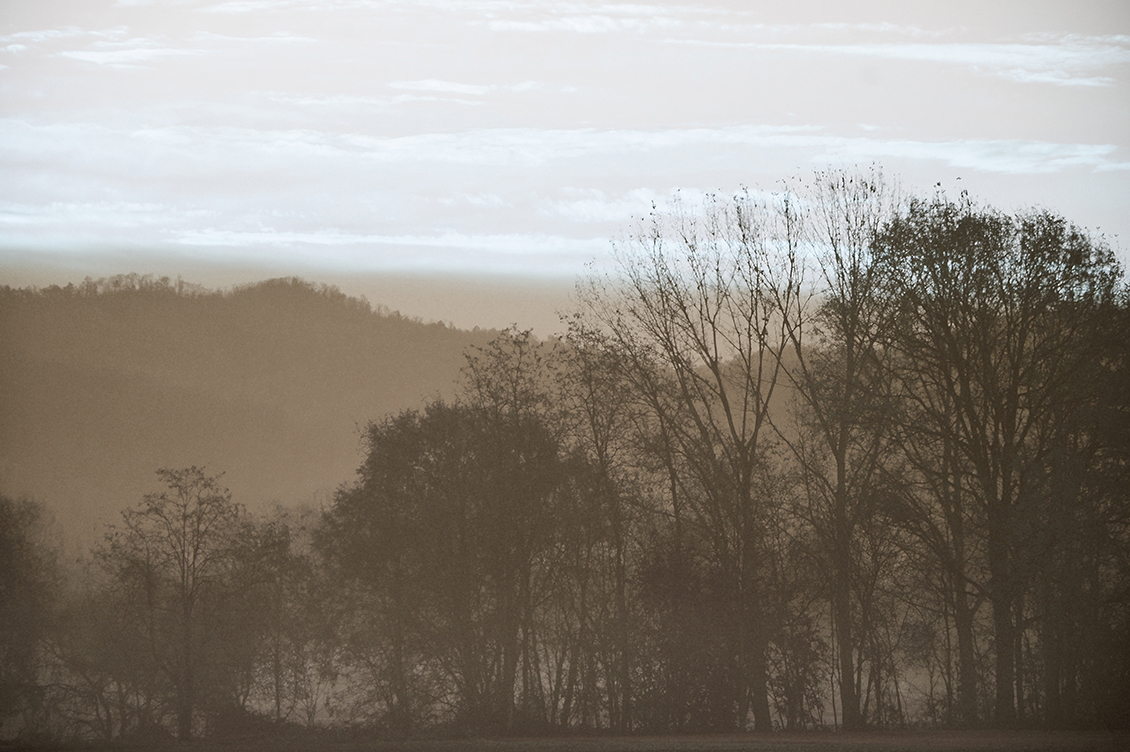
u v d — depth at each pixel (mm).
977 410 55812
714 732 53750
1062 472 50844
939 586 56844
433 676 59125
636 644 56875
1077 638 50406
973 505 55562
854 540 57781
